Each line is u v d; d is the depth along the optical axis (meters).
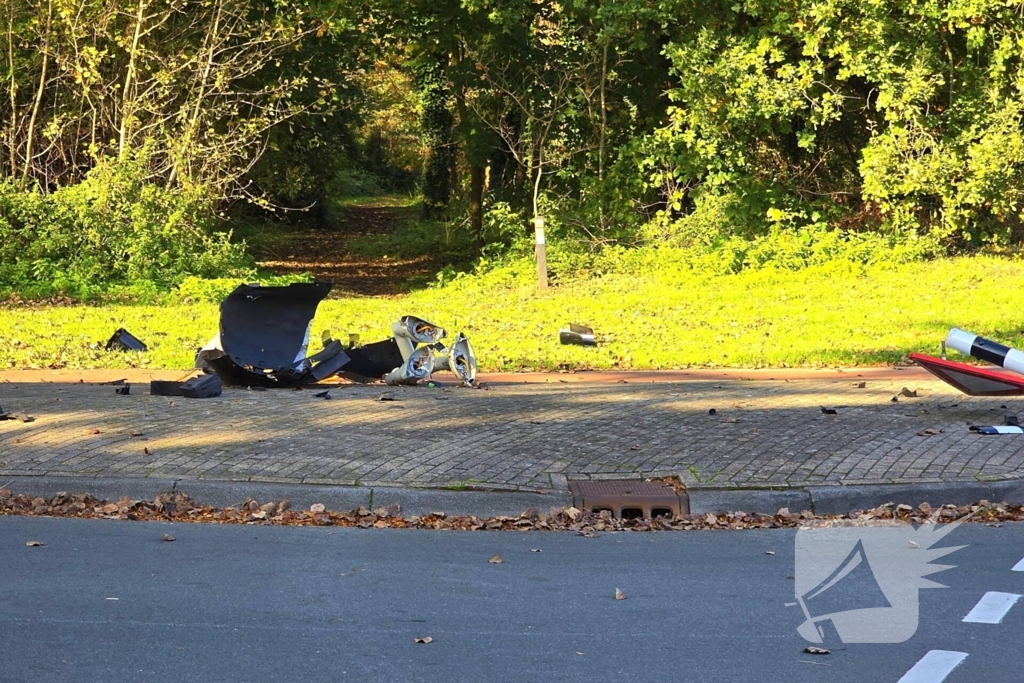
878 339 14.82
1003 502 7.25
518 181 26.27
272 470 7.45
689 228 22.95
